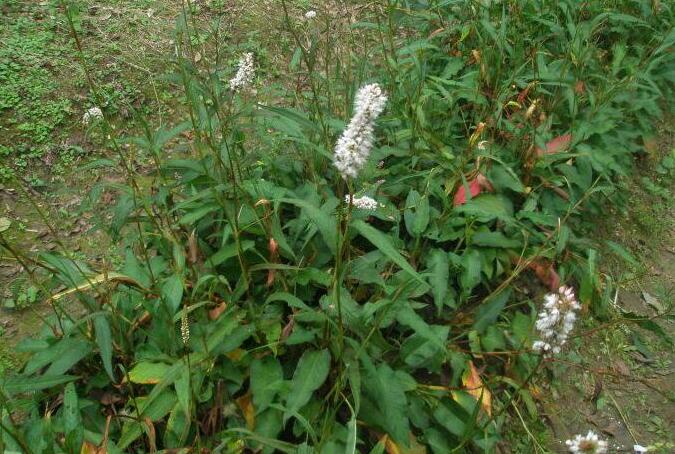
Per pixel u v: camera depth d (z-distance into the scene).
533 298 0.68
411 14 0.87
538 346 0.43
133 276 0.57
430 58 0.87
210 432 0.49
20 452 0.43
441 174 0.70
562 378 0.64
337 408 0.49
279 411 0.49
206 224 0.60
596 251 0.74
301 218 0.57
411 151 0.71
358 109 0.39
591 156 0.72
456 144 0.76
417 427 0.53
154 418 0.49
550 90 0.84
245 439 0.47
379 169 0.70
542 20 0.84
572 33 0.82
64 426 0.46
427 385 0.55
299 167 0.66
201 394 0.50
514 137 0.75
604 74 0.87
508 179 0.70
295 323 0.53
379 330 0.54
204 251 0.60
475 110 0.79
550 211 0.72
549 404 0.61
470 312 0.63
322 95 0.81
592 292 0.67
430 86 0.80
